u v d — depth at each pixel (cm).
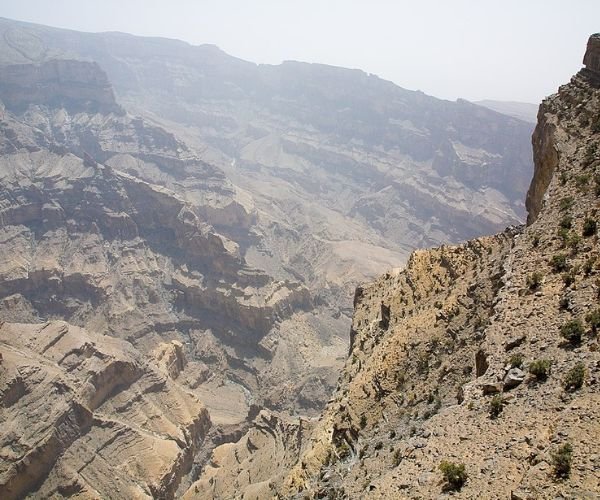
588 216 3475
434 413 3219
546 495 1756
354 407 4038
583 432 1973
